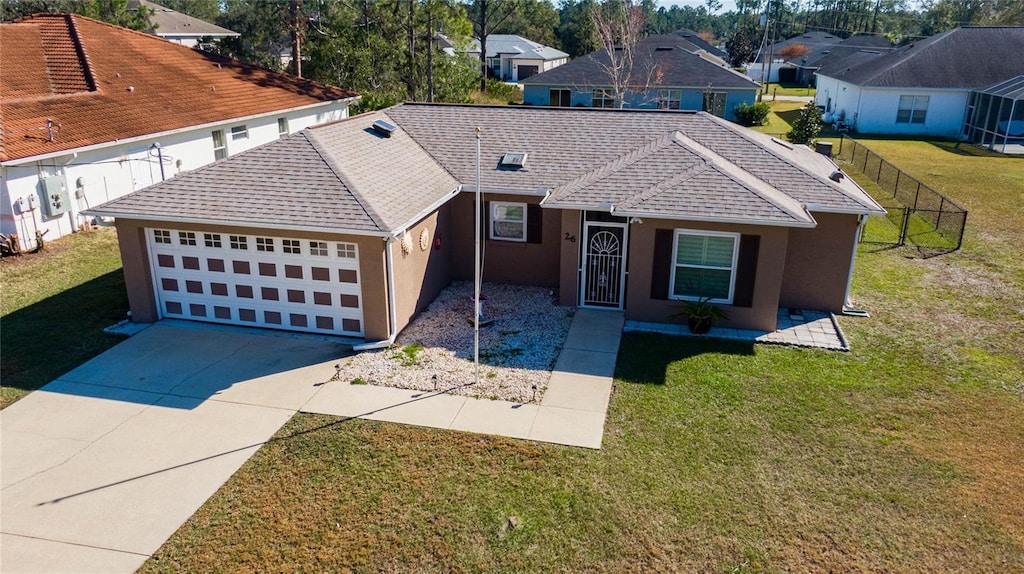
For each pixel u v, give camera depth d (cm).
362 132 1677
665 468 952
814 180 1491
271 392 1153
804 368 1241
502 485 919
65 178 1908
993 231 2102
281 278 1362
